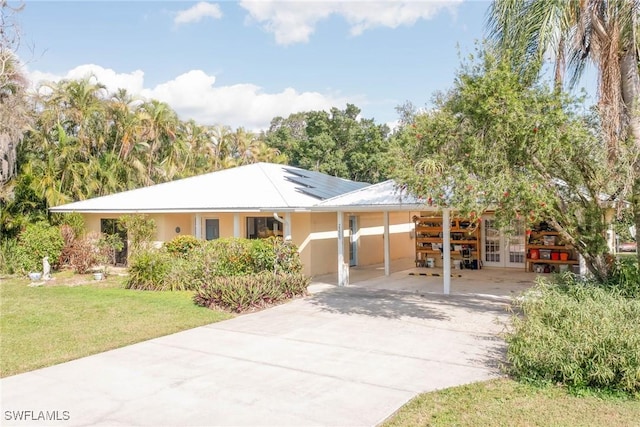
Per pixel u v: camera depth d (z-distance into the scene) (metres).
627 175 7.47
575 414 5.24
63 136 24.81
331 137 43.53
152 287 14.66
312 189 18.84
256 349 8.15
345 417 5.35
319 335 9.03
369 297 13.12
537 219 7.96
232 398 5.95
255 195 17.25
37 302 12.59
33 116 23.66
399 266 20.88
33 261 18.27
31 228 18.84
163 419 5.36
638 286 7.78
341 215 15.25
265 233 18.02
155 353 7.97
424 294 13.50
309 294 13.61
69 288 15.10
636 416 5.15
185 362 7.46
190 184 20.39
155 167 32.25
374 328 9.52
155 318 10.59
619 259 9.59
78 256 18.27
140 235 17.14
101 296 13.48
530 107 7.57
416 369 6.97
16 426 5.22
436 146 8.50
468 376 6.61
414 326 9.65
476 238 19.27
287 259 14.16
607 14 8.21
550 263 17.69
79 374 6.93
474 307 11.55
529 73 7.98
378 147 40.31
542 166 7.98
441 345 8.22
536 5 8.66
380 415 5.38
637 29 8.10
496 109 7.42
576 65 9.49
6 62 17.58
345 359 7.52
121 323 10.13
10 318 10.67
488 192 7.54
